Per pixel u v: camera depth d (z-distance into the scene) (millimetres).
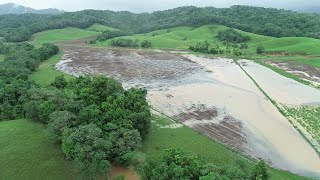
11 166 45188
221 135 63656
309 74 118812
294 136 65188
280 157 56812
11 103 69688
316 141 63375
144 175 40688
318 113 77938
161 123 67125
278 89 97312
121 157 45625
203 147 57031
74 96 60969
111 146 45719
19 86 76625
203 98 86625
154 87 96312
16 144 50312
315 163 55594
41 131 54875
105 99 61812
